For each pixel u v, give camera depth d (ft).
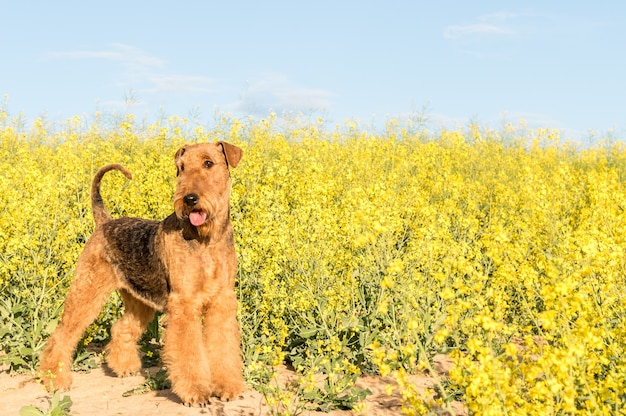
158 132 44.73
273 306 18.30
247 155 31.12
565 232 20.33
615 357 12.51
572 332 10.29
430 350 17.43
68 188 25.77
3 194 23.72
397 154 41.24
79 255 18.40
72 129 46.32
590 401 9.55
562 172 24.72
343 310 19.76
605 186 20.56
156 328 19.85
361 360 17.40
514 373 10.69
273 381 16.55
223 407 14.93
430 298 17.43
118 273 17.38
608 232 17.78
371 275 19.33
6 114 44.62
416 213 25.82
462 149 44.11
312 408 14.69
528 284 13.41
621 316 13.83
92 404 15.29
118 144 44.55
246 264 19.11
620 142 57.62
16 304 18.61
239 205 25.77
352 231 20.29
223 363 15.74
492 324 9.20
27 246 19.56
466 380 9.84
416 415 9.97
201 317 16.90
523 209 27.89
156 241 16.24
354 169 36.60
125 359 17.90
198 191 14.89
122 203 27.17
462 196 31.32
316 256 19.17
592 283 13.94
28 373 17.70
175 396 15.81
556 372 9.64
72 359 18.01
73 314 17.24
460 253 19.17
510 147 55.98
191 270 15.23
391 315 17.63
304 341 18.24
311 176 27.30
